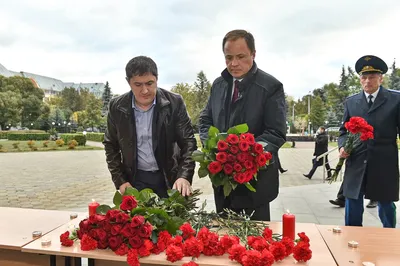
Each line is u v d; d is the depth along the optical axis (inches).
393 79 1264.8
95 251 55.8
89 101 1835.6
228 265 51.6
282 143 77.2
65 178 337.1
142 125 82.7
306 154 674.2
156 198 65.4
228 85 82.4
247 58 75.0
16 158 583.5
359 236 65.5
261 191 76.5
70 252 55.4
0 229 68.1
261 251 53.8
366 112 108.1
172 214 63.6
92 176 352.2
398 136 107.7
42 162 509.0
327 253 56.7
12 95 1515.7
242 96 78.0
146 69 72.0
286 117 79.5
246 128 67.7
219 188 79.3
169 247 53.0
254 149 63.8
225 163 64.5
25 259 62.0
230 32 75.3
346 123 104.3
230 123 79.5
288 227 61.7
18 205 217.9
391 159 104.9
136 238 53.6
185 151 84.0
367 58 107.3
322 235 66.1
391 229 69.9
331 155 597.3
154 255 55.0
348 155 108.6
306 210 192.1
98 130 1813.5
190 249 53.1
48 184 299.3
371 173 105.3
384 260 53.9
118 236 54.8
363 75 107.5
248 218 66.9
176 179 84.2
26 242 60.4
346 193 109.1
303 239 55.8
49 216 77.8
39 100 1641.2
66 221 74.0
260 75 78.9
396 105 104.6
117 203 64.6
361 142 106.7
